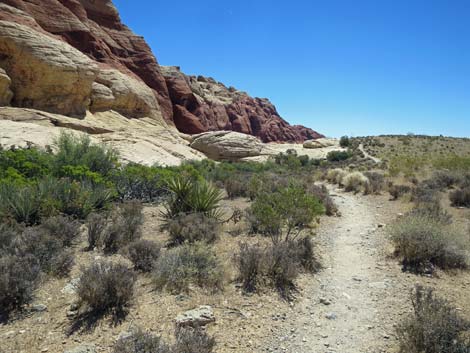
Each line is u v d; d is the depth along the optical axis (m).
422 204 10.98
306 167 37.94
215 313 4.27
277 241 6.70
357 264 6.34
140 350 3.07
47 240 5.70
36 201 8.03
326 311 4.49
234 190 14.16
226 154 45.19
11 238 6.01
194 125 64.06
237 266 5.57
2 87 28.80
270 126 120.38
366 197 14.63
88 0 56.09
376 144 62.19
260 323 4.11
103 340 3.59
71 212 8.70
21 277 4.40
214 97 93.75
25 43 30.55
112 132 32.91
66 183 9.34
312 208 7.18
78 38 45.31
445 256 6.10
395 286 5.26
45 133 23.33
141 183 12.96
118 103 42.00
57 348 3.45
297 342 3.76
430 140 63.75
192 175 13.00
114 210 9.64
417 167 25.34
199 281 5.09
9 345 3.49
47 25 42.62
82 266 4.86
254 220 8.20
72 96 34.09
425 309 3.71
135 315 4.12
